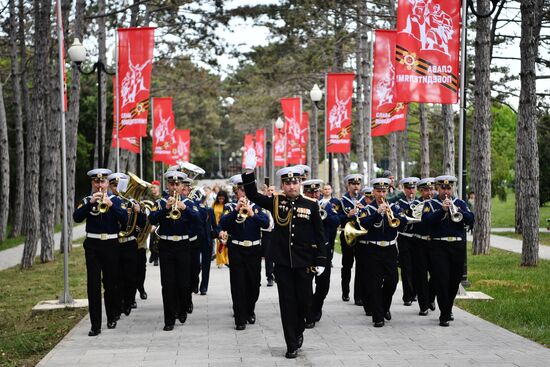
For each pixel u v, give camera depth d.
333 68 39.72
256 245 11.61
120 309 12.28
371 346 9.87
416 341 10.18
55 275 19.41
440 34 14.05
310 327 11.28
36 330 11.73
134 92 17.78
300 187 10.13
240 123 77.25
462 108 15.40
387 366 8.65
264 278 18.28
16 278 19.08
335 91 23.20
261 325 11.68
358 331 10.98
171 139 30.88
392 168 38.25
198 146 87.69
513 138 64.38
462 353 9.34
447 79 14.09
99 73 19.91
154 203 11.60
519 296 14.07
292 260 9.39
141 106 17.81
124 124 17.84
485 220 22.91
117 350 9.78
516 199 33.22
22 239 34.12
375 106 20.23
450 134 26.06
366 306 12.37
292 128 33.56
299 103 33.59
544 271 18.12
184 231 11.52
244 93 57.25
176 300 11.55
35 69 24.50
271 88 45.88
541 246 26.58
